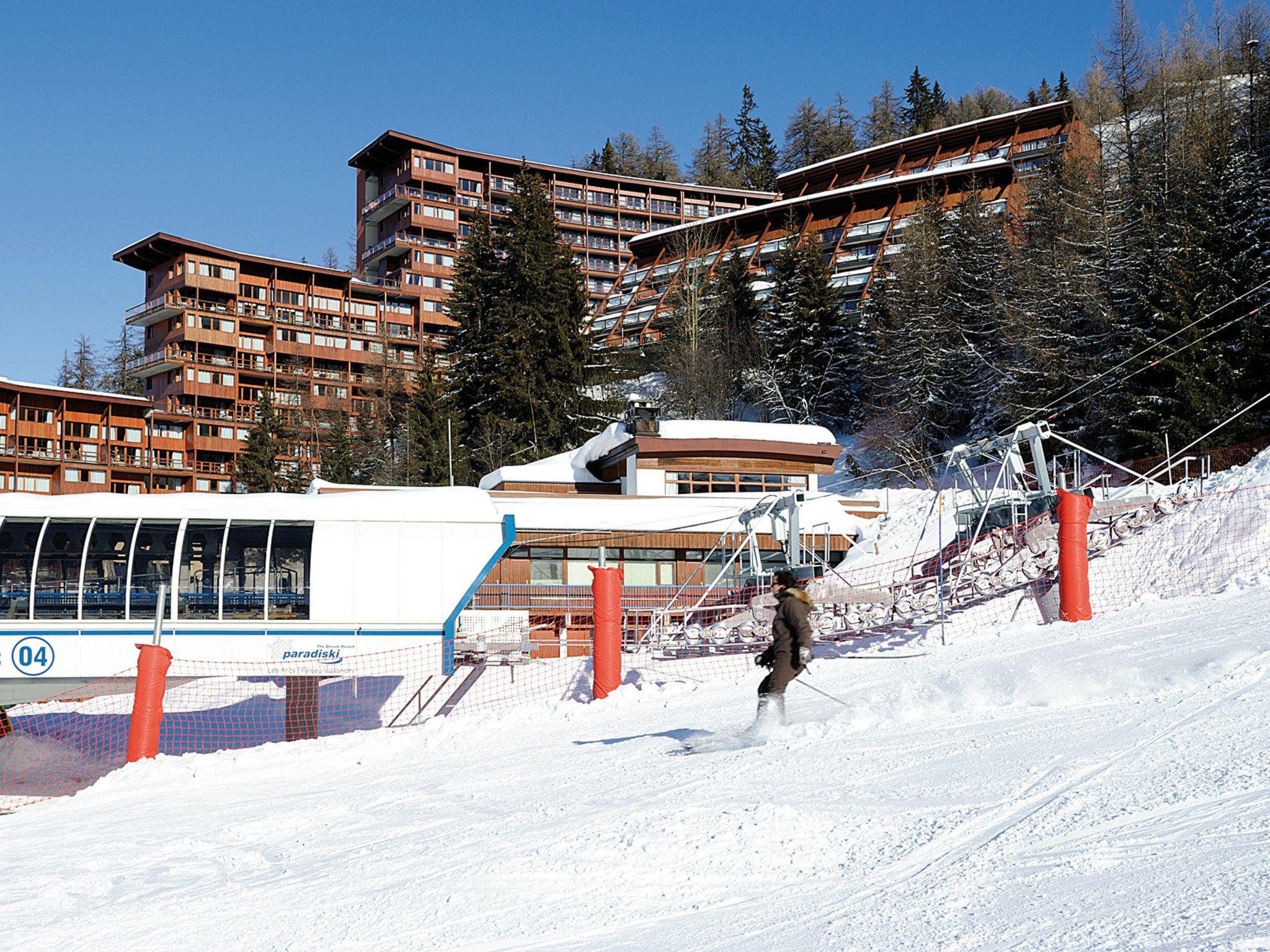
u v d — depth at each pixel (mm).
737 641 23797
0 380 81000
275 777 12453
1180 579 19125
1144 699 9172
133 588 20484
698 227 95312
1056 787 6547
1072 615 16078
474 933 5234
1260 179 45406
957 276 59750
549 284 65875
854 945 4344
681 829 6691
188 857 8250
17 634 20062
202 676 20219
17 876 7977
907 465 52344
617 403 63719
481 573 21375
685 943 4711
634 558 32656
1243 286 40750
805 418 63188
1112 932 4008
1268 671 9438
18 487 81438
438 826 8219
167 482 88375
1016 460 25438
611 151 146250
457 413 62469
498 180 112562
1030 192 67375
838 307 69438
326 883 6766
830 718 10516
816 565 32406
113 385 111062
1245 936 3697
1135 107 74750
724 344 71562
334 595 20844
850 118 149125
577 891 5777
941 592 18734
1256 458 24484
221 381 93125
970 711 9930
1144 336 41750
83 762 20188
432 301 105125
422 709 21594
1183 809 5621
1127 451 41594
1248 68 68438
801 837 6234
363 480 72375
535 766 10539
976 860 5328
